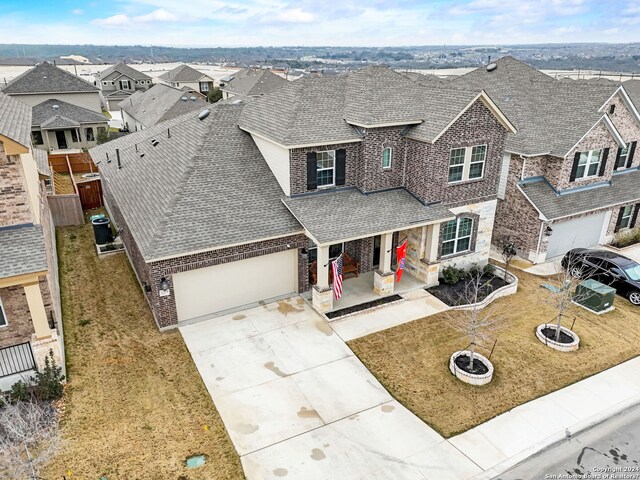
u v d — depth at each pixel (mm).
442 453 10867
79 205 24547
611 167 23031
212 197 16766
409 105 18516
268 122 18625
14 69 174500
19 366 12625
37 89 47562
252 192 17438
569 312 17297
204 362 13891
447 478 10219
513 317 16812
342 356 14320
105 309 16641
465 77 29062
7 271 11680
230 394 12617
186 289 15656
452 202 18500
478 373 13414
